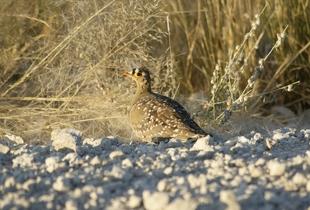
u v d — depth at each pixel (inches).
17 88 877.8
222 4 973.2
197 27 986.1
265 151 593.6
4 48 912.3
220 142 639.8
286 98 967.6
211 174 504.1
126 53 885.2
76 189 471.5
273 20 960.9
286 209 432.8
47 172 527.5
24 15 888.9
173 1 993.5
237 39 970.1
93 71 845.8
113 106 831.7
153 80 887.7
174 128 668.7
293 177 489.4
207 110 832.9
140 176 510.0
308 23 955.3
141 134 698.2
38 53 909.2
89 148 612.4
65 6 922.7
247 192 452.4
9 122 816.9
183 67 989.2
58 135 646.5
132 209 436.1
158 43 964.6
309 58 952.3
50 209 445.7
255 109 915.4
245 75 946.7
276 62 947.3
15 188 491.5
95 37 884.6
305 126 918.4
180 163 540.7
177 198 429.1
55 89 864.9
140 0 885.2
